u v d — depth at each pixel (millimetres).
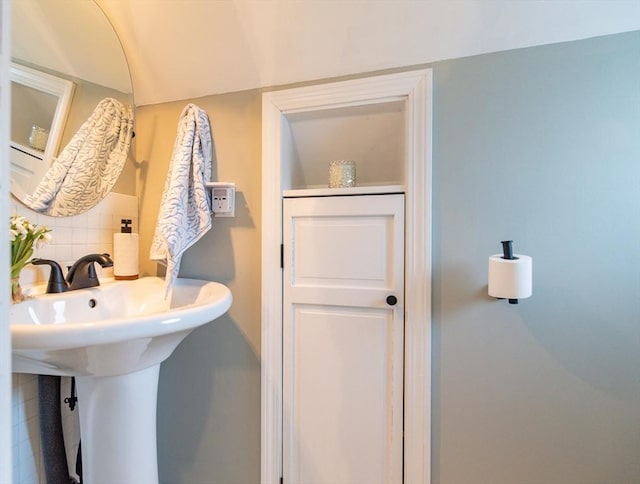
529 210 918
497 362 939
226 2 972
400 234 1021
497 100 935
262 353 1132
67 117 984
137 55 1144
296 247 1122
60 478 932
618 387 865
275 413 1117
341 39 988
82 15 1007
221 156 1173
